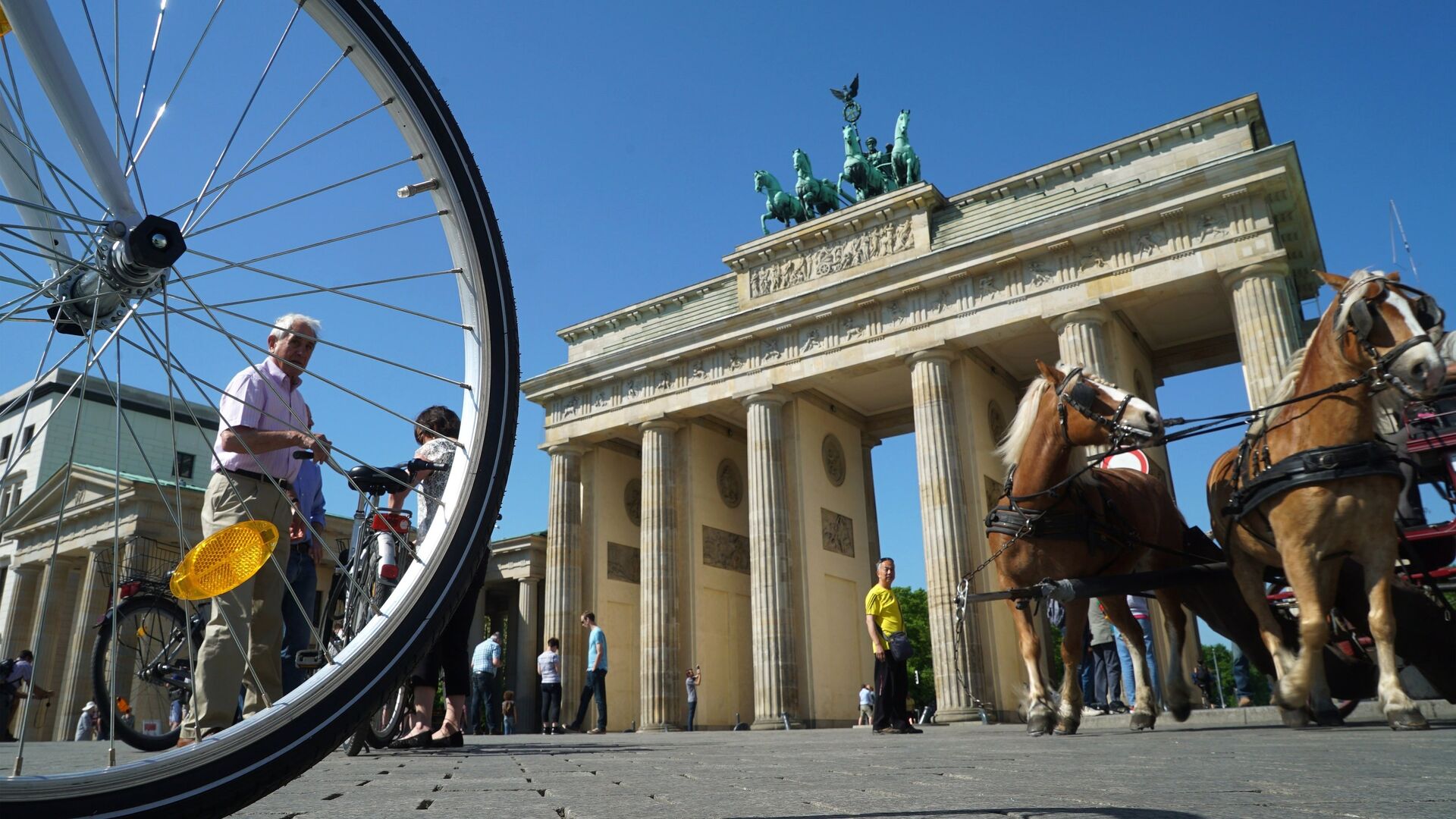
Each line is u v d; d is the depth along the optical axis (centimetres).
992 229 4481
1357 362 813
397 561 684
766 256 5150
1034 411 1026
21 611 4303
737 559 5569
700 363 5191
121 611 806
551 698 3344
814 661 4709
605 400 5528
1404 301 792
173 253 263
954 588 4044
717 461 5606
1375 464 814
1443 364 766
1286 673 959
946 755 739
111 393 285
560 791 418
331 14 303
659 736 2147
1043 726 1059
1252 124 4103
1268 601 1056
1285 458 864
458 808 345
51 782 209
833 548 5112
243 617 582
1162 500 1153
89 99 260
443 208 326
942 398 4322
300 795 403
